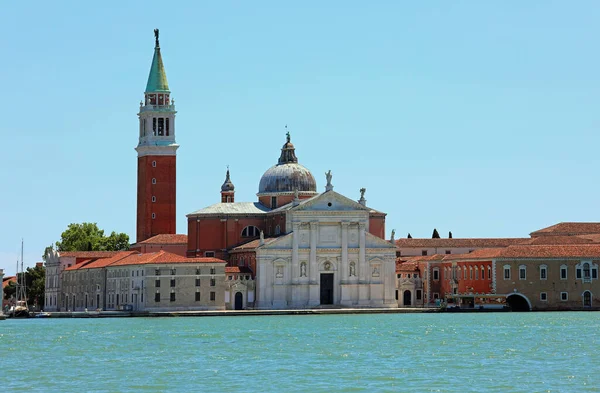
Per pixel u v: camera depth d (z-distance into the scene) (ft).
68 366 584.40
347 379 522.47
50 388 501.97
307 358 613.93
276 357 620.49
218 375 539.70
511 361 592.60
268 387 499.51
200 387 501.56
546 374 536.42
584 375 531.91
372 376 531.91
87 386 507.30
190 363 593.01
